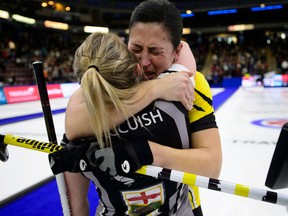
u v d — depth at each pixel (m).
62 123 5.89
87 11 28.94
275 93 13.05
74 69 0.86
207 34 34.09
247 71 23.52
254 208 2.09
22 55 20.92
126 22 31.78
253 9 27.36
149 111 0.76
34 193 2.33
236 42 33.66
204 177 0.71
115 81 0.75
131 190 0.79
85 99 0.72
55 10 26.41
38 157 3.29
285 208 2.07
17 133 4.94
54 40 27.62
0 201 2.13
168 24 0.82
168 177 0.70
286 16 29.44
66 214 0.99
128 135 0.76
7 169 2.91
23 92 10.96
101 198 0.85
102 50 0.76
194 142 0.83
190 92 0.79
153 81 0.78
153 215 0.82
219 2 27.45
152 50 0.85
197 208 0.96
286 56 25.59
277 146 0.60
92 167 0.73
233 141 4.10
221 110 7.36
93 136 0.79
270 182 0.64
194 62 0.98
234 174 2.79
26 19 23.03
